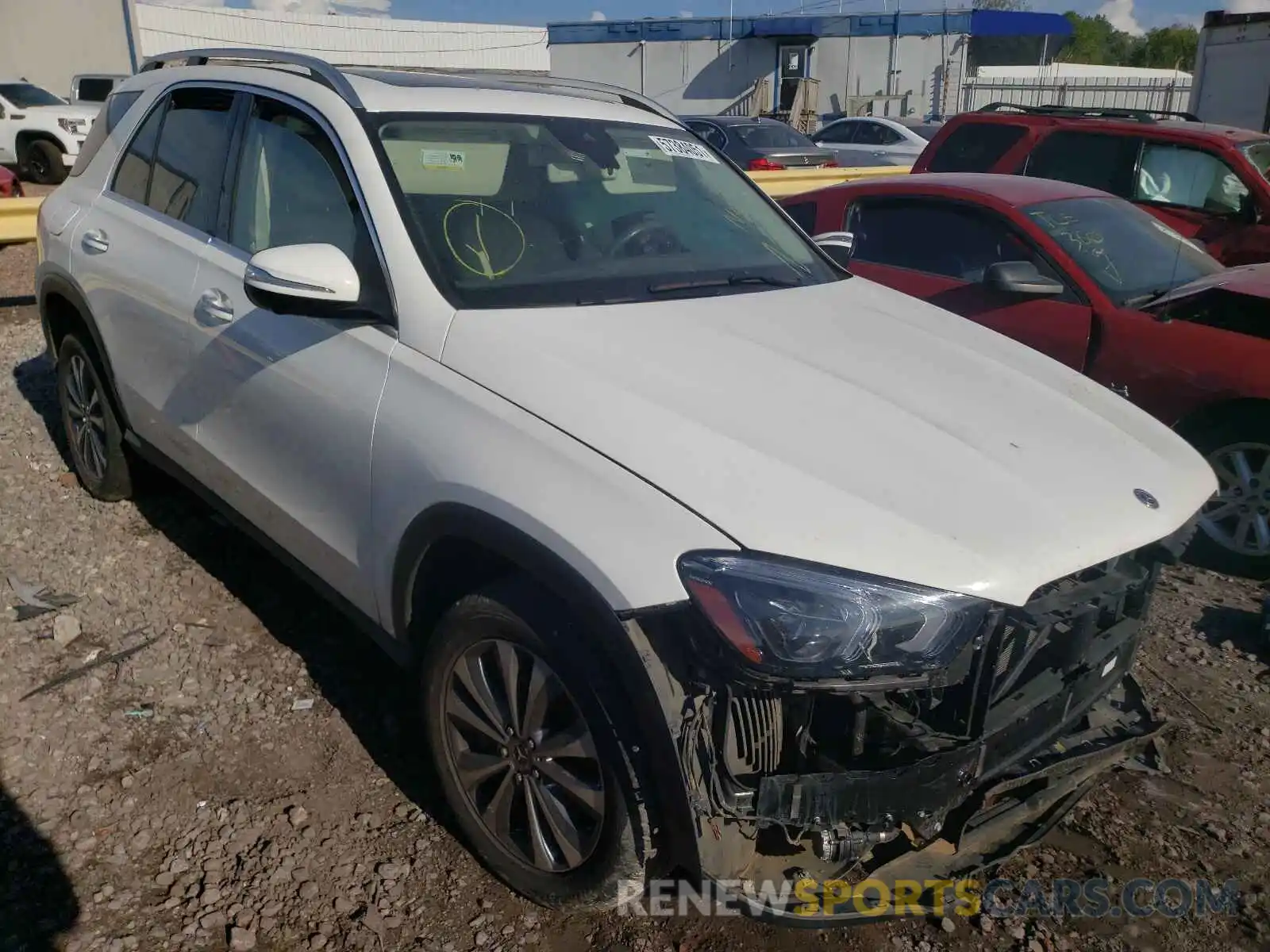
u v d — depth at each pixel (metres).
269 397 3.16
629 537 2.19
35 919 2.53
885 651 2.08
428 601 2.79
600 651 2.28
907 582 2.11
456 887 2.71
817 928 2.28
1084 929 2.67
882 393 2.70
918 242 5.67
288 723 3.30
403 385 2.71
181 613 3.88
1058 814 2.69
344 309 2.84
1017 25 32.56
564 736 2.42
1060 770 2.58
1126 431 2.88
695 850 2.21
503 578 2.51
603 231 3.29
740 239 3.64
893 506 2.23
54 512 4.61
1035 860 2.90
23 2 24.69
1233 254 7.05
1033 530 2.29
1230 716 3.57
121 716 3.29
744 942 2.58
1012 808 2.55
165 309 3.68
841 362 2.85
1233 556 4.61
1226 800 3.16
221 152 3.65
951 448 2.48
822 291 3.47
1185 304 4.68
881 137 18.69
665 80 34.28
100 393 4.39
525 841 2.62
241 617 3.88
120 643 3.67
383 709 3.39
